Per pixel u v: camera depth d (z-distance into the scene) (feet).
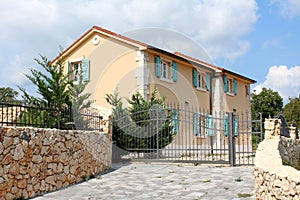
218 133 57.31
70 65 52.31
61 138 24.13
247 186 21.77
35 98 36.88
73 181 25.09
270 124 32.53
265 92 110.52
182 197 19.25
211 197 18.97
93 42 50.75
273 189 13.29
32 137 20.93
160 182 24.57
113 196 20.25
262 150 21.36
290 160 36.06
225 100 63.10
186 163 34.45
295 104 107.55
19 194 19.39
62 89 38.63
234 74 65.46
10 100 22.11
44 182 21.77
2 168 18.24
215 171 29.25
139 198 19.44
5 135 18.67
